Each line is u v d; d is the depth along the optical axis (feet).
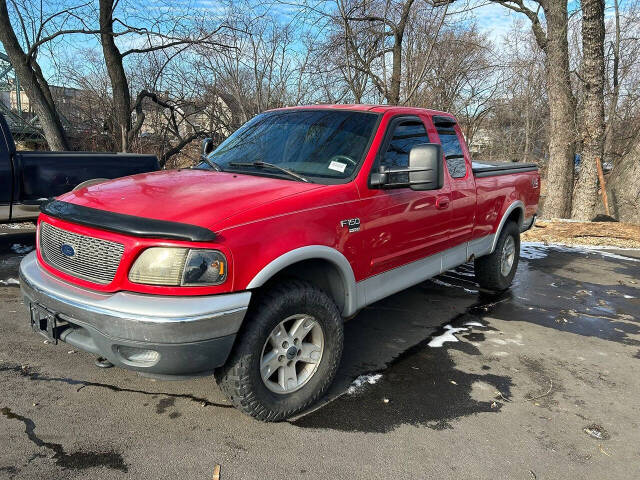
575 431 10.28
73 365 11.88
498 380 12.31
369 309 16.99
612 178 45.47
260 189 10.14
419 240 13.39
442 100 42.98
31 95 37.91
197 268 8.32
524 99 104.27
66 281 9.25
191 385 11.30
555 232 33.68
